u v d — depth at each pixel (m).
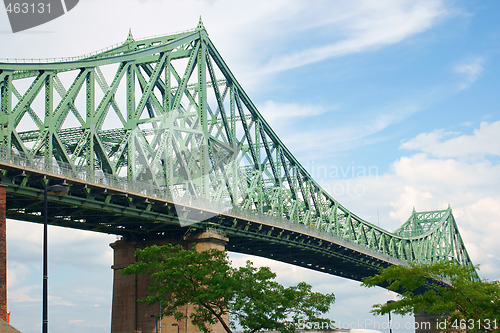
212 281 64.88
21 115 70.62
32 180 66.50
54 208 74.44
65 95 76.12
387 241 164.50
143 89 90.75
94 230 88.00
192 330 85.00
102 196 75.06
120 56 84.62
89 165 76.69
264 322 64.25
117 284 92.19
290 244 108.75
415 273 60.28
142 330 89.56
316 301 67.38
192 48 97.81
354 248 128.50
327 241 117.75
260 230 101.25
